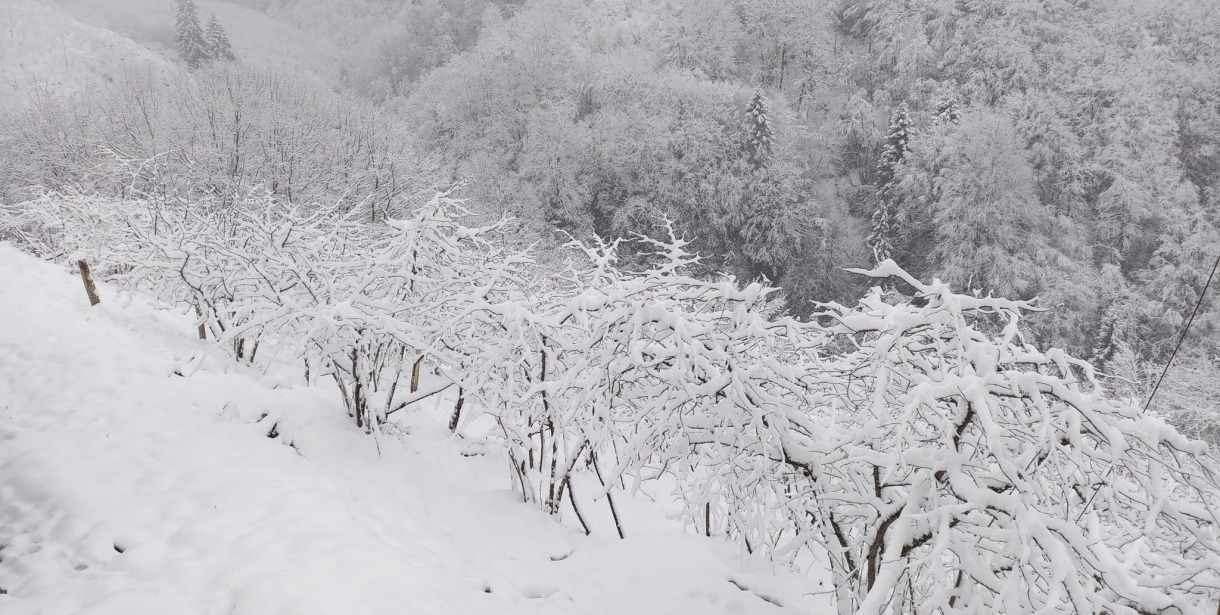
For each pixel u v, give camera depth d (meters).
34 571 3.52
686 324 4.89
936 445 4.82
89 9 70.00
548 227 40.44
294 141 24.80
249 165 23.44
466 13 82.19
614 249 6.88
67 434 5.16
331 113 30.48
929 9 54.72
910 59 53.00
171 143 21.89
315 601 3.16
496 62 49.31
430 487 5.68
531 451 5.79
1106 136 43.03
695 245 43.59
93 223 11.54
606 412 5.42
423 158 33.56
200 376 6.59
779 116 49.12
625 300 5.14
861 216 48.00
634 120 46.41
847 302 42.91
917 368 4.71
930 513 3.76
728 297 4.98
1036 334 34.38
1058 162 42.81
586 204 44.00
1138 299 35.62
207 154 22.41
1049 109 43.88
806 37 57.69
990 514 3.92
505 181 40.91
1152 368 22.91
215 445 5.11
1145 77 44.16
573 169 43.22
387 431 6.31
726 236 43.53
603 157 43.97
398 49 80.69
